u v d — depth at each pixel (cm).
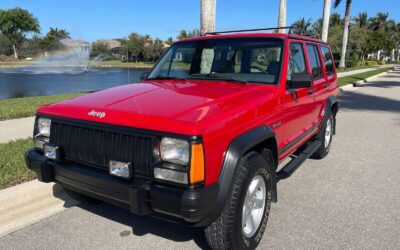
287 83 402
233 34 448
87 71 5444
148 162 271
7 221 380
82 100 340
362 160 627
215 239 297
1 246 337
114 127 284
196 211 255
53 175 330
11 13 10838
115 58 11169
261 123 338
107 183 288
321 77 563
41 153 342
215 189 269
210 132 265
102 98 338
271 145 359
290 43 428
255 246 334
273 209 423
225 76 415
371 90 1959
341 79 2481
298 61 450
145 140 271
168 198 260
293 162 445
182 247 340
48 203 421
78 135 309
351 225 386
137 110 292
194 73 439
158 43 10312
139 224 383
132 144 277
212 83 396
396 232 372
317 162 614
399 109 1248
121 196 284
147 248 338
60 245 342
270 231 371
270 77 393
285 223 388
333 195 468
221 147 278
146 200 270
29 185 416
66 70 5884
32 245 340
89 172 300
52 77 3881
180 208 258
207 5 979
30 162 339
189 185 258
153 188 265
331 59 642
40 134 341
